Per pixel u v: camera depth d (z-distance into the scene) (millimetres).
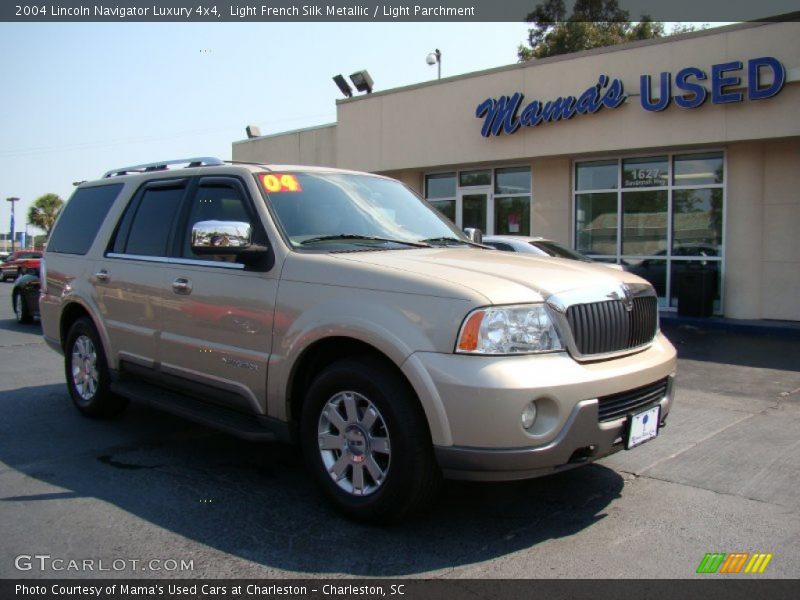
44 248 6633
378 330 3545
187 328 4691
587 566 3361
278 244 4230
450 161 15312
